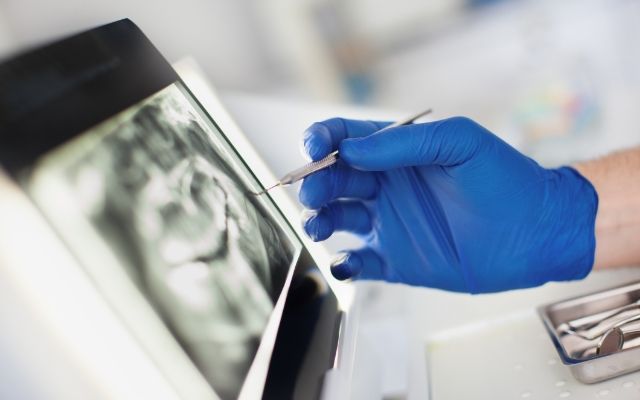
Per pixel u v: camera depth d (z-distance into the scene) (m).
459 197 0.63
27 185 0.29
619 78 1.04
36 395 0.36
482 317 0.71
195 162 0.46
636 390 0.47
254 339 0.40
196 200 0.43
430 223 0.66
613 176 0.69
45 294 0.31
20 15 0.72
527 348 0.58
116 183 0.34
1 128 0.28
